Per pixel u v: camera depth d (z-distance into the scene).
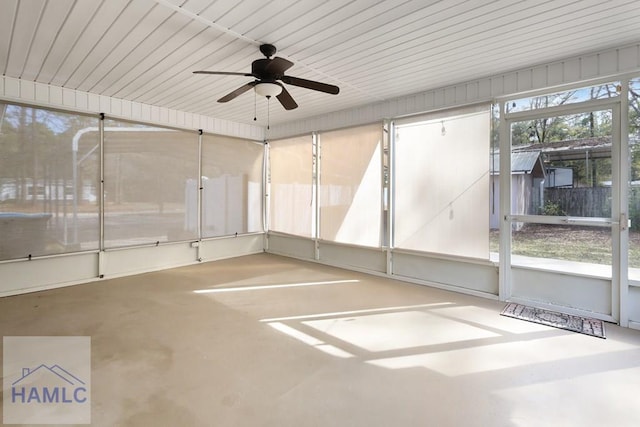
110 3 2.27
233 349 2.55
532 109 3.48
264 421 1.75
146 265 4.98
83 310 3.33
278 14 2.41
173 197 5.19
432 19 2.49
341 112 5.23
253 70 2.76
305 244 5.96
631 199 2.97
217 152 5.77
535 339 2.72
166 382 2.09
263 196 6.60
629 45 2.90
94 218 4.36
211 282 4.44
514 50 3.04
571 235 3.29
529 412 1.83
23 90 3.79
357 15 2.43
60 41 2.85
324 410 1.84
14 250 3.75
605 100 3.05
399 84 3.96
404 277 4.57
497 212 3.73
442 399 1.94
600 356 2.44
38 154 3.88
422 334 2.83
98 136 4.36
